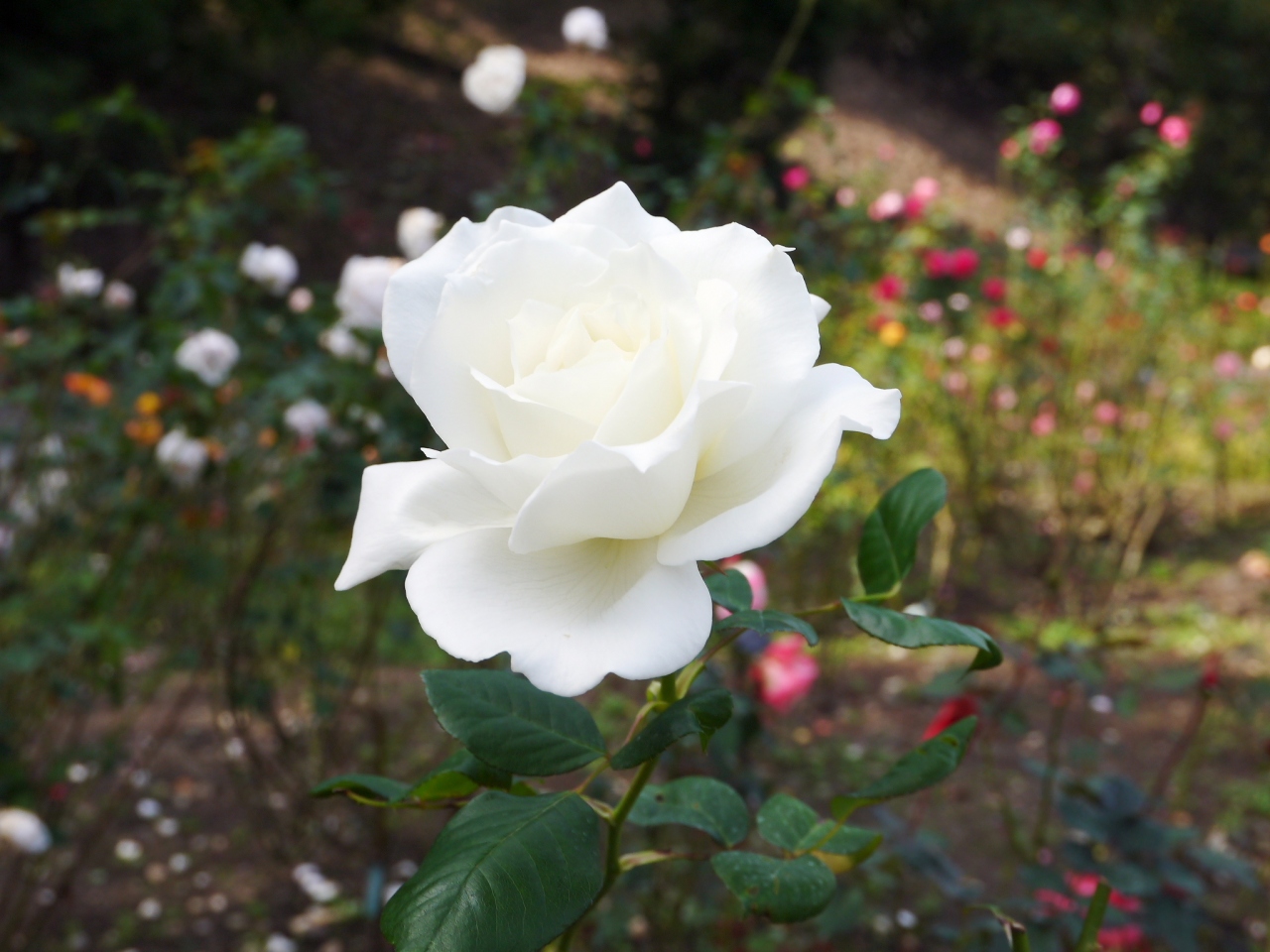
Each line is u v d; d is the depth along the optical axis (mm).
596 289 271
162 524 1140
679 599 245
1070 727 1606
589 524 251
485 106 1336
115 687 1090
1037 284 2539
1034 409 2338
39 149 2869
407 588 258
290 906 1231
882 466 1862
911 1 6484
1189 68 5973
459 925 237
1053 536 2406
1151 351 2541
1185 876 712
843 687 1794
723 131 1503
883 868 830
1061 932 722
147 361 1220
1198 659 1877
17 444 1223
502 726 272
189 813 1393
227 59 3793
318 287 1150
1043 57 6055
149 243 1487
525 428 259
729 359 261
